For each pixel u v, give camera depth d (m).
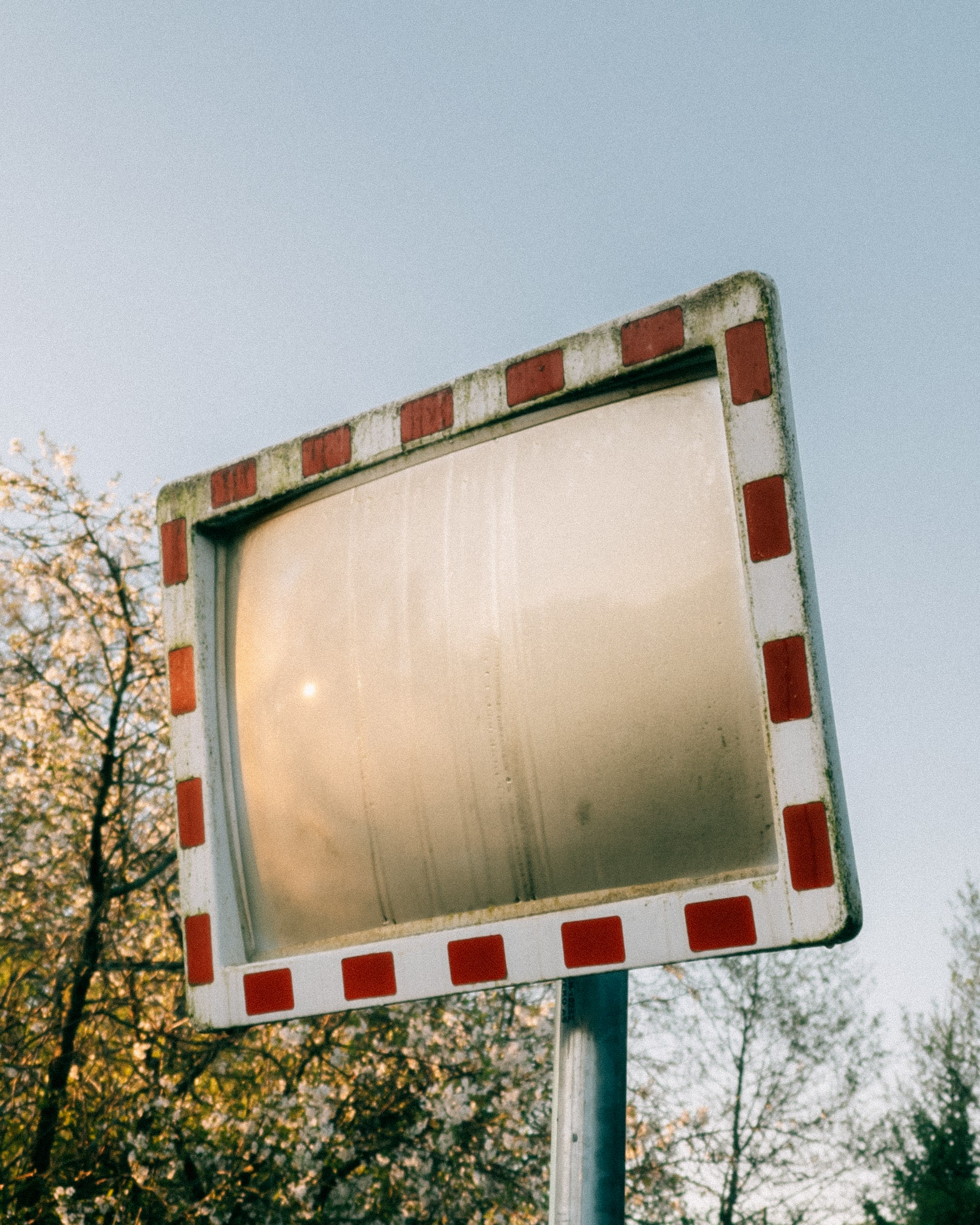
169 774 7.97
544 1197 8.24
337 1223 7.87
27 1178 6.95
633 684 1.56
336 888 1.76
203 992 1.79
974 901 16.95
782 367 1.51
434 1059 7.85
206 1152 7.60
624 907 1.48
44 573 7.97
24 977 7.33
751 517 1.49
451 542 1.74
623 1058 1.57
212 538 1.98
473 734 1.66
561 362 1.68
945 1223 15.20
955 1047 16.45
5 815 7.84
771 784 1.43
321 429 1.89
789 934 1.37
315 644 1.83
